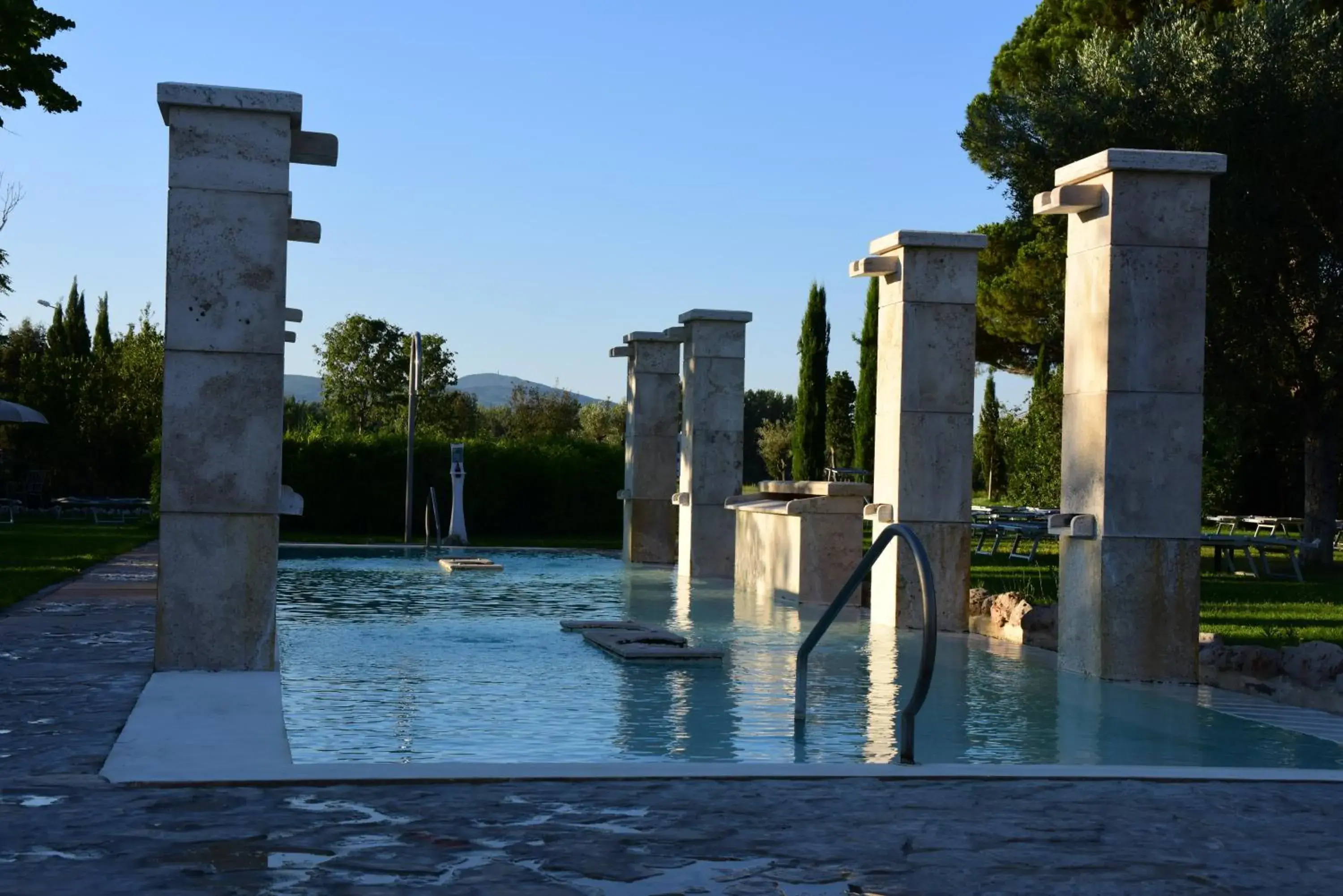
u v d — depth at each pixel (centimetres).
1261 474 2700
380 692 787
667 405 2161
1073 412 944
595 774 508
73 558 1748
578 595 1523
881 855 407
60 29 1728
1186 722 737
